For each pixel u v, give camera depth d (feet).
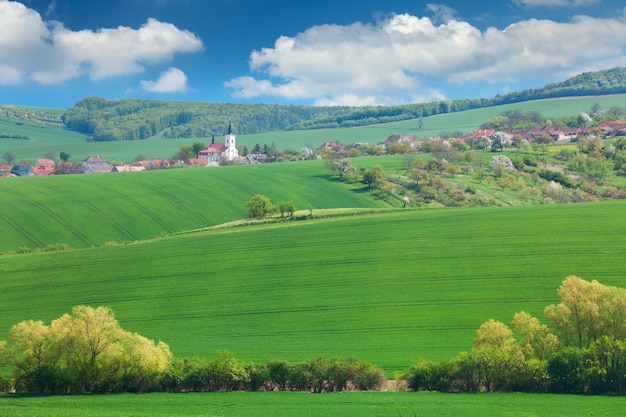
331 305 311.47
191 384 222.28
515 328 237.04
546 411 194.18
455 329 279.49
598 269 334.65
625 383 214.90
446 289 322.75
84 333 222.89
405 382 224.74
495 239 385.91
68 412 185.88
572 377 213.66
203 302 323.16
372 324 288.10
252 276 352.49
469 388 218.38
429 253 370.53
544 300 304.71
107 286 348.18
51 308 322.96
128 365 222.28
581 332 233.14
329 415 190.80
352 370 220.64
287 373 221.05
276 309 310.45
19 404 204.13
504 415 190.49
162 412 194.18
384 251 377.50
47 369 221.87
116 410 196.13
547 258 352.69
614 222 402.72
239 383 222.69
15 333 225.97
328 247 389.39
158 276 358.84
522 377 217.15
